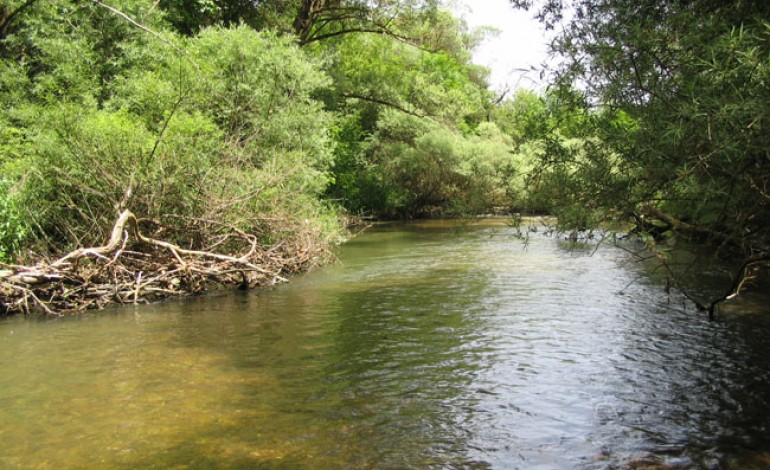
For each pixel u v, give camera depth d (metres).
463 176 34.22
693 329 7.52
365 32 29.61
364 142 34.03
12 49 16.81
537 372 6.04
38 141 10.53
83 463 4.16
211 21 22.84
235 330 7.89
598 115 6.43
